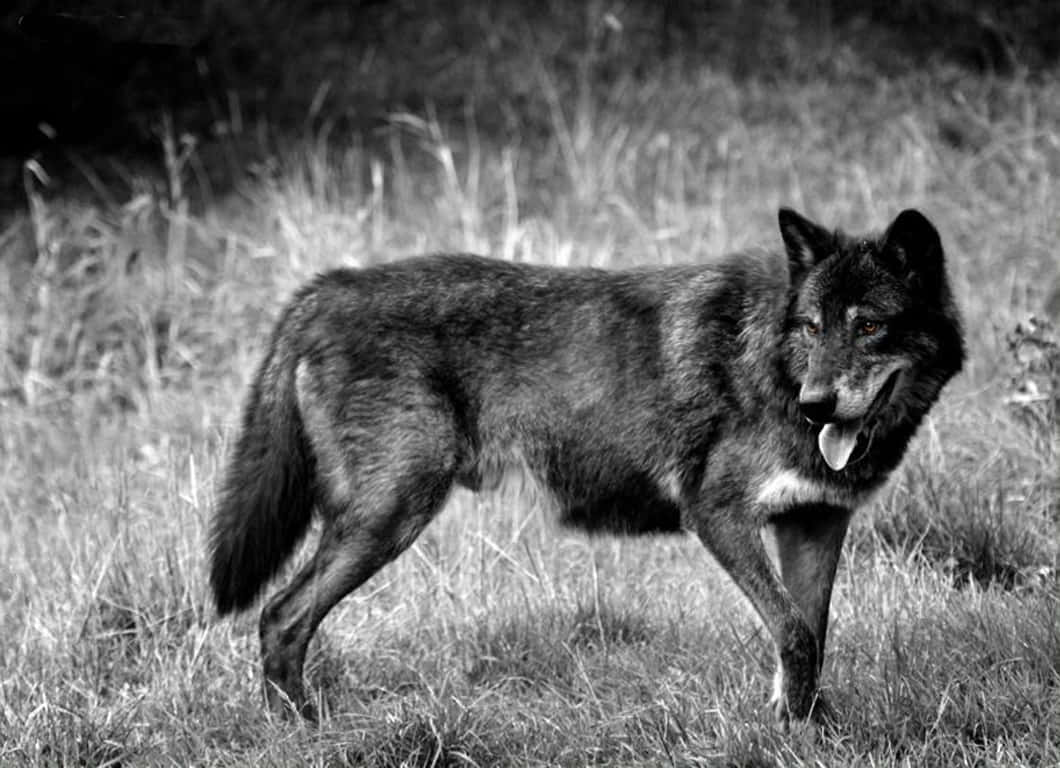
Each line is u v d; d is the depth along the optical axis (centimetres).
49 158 3362
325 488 1573
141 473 2245
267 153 3316
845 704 1359
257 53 3634
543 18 3941
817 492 1451
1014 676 1330
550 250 2762
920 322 1426
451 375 1564
